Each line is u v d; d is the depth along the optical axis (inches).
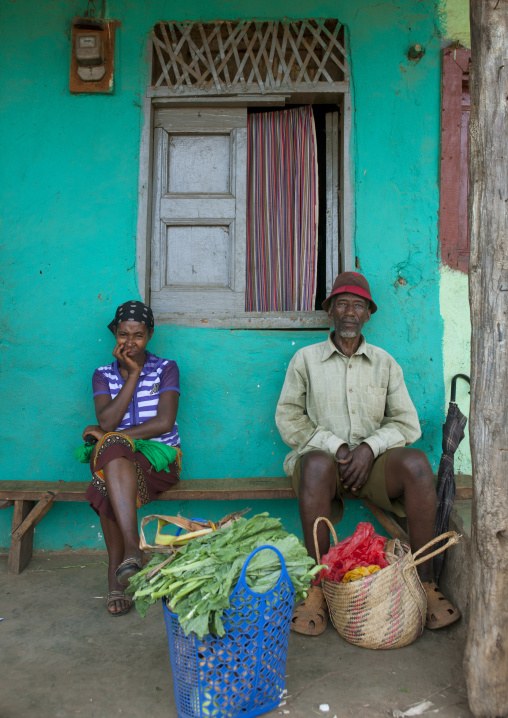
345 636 96.5
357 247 135.5
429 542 96.3
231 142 140.6
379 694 83.8
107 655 93.8
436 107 135.6
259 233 144.4
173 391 121.8
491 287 74.9
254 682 76.7
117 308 128.9
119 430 119.4
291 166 143.9
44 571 125.9
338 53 139.8
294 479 116.2
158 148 140.6
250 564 76.4
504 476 74.3
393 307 135.5
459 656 93.4
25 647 95.8
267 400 136.5
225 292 139.5
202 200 139.9
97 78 135.6
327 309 128.3
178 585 75.3
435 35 135.4
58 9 136.4
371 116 135.7
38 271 136.8
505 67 73.8
